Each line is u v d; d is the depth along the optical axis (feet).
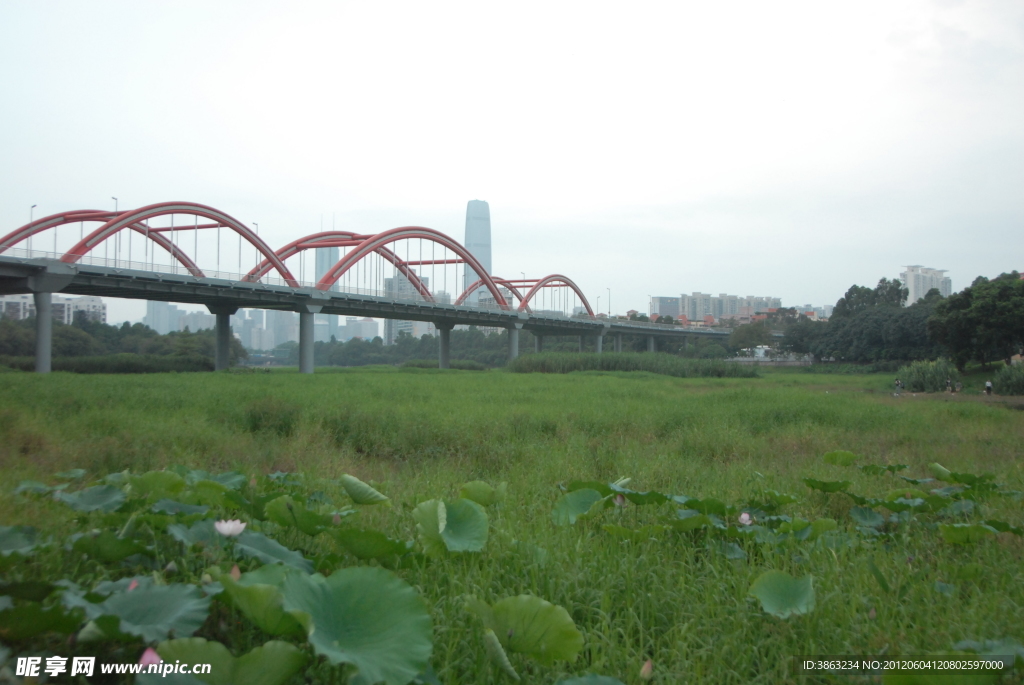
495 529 16.30
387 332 521.24
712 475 26.09
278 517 13.20
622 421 42.86
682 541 15.52
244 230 148.66
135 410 41.75
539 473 25.93
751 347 325.83
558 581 12.44
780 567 14.48
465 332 401.29
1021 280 142.20
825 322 283.79
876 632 10.90
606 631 10.73
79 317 248.73
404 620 8.55
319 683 8.50
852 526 18.20
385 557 12.23
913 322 209.87
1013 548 16.80
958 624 11.23
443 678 9.18
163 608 8.61
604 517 18.28
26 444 27.81
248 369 146.00
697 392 79.05
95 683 8.21
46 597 8.83
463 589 11.80
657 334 345.31
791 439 37.22
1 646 7.75
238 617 10.12
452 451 32.68
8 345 171.94
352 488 15.58
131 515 12.79
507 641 9.28
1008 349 143.64
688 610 11.76
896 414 50.67
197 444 30.19
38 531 13.42
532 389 76.13
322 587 8.90
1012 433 43.21
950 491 21.90
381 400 55.98
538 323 252.42
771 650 10.44
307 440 33.14
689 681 9.42
